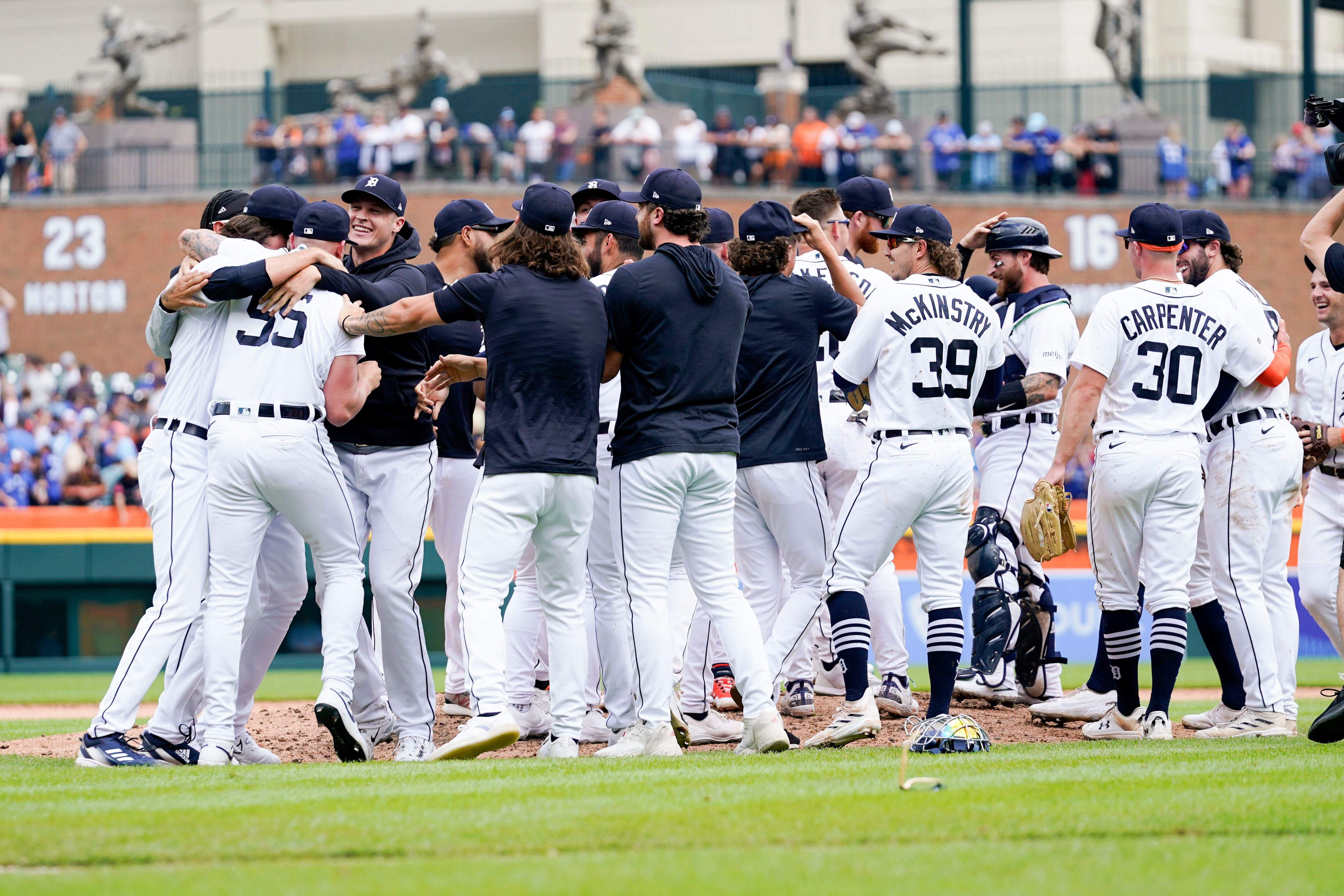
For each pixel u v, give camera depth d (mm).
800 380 22781
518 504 20219
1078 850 13727
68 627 51906
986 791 16625
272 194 22109
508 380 20312
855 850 13734
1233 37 106062
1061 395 27594
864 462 22203
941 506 21547
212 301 20578
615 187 25766
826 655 28203
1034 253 25969
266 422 20594
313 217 21641
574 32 107375
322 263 21172
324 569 21672
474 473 25797
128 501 62156
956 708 27406
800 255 26172
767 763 19406
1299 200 82062
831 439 25531
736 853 13633
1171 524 22688
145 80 110000
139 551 51594
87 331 83625
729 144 78688
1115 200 80562
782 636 22625
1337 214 20953
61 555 51688
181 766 20484
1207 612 24406
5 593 51719
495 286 20297
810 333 22859
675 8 109188
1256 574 23781
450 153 79125
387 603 22062
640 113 79000
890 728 24469
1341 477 25234
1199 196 82062
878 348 21422
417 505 22312
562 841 14164
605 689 22641
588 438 20531
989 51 98500
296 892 12312
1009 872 12867
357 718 24188
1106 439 22812
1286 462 23672
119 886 12602
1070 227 80500
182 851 13914
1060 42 96812
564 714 21078
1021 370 26422
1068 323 25828
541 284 20328
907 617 48312
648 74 87938
